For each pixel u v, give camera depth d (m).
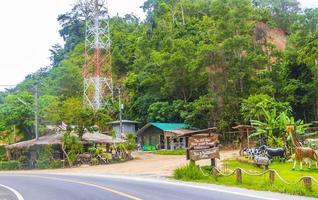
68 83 83.44
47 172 37.59
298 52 57.62
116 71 88.38
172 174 26.78
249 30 63.12
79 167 41.22
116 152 47.22
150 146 60.75
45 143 44.66
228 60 60.22
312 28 67.00
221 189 18.38
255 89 59.03
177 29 81.44
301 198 15.20
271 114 40.09
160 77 70.00
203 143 25.98
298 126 37.53
